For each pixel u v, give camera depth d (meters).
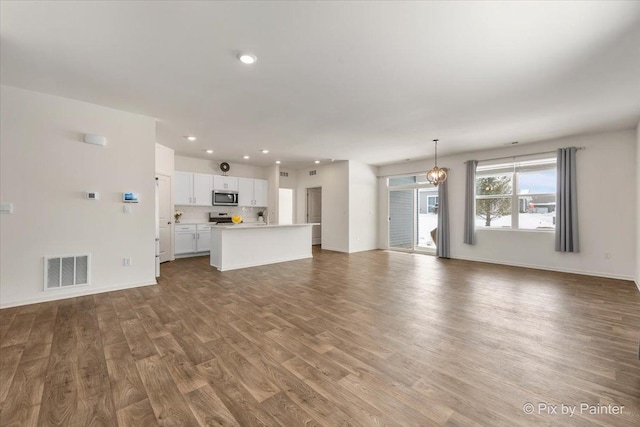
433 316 2.98
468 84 3.03
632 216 4.55
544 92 3.22
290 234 6.46
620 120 4.16
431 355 2.18
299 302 3.43
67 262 3.49
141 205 4.02
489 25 2.07
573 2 1.83
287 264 5.94
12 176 3.14
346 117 4.06
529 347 2.31
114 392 1.72
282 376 1.90
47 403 1.61
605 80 2.91
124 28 2.11
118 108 3.74
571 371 1.97
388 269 5.43
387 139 5.28
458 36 2.21
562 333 2.57
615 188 4.70
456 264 5.96
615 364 2.05
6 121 3.10
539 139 5.24
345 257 6.88
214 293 3.79
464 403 1.64
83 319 2.84
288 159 7.44
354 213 7.79
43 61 2.58
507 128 4.55
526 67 2.67
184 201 6.83
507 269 5.44
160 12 1.93
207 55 2.49
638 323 2.80
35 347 2.26
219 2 1.83
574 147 5.00
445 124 4.38
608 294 3.79
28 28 2.10
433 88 3.13
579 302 3.45
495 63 2.61
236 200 7.76
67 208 3.46
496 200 6.15
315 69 2.73
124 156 3.85
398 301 3.48
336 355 2.18
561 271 5.23
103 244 3.73
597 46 2.32
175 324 2.74
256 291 3.89
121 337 2.46
